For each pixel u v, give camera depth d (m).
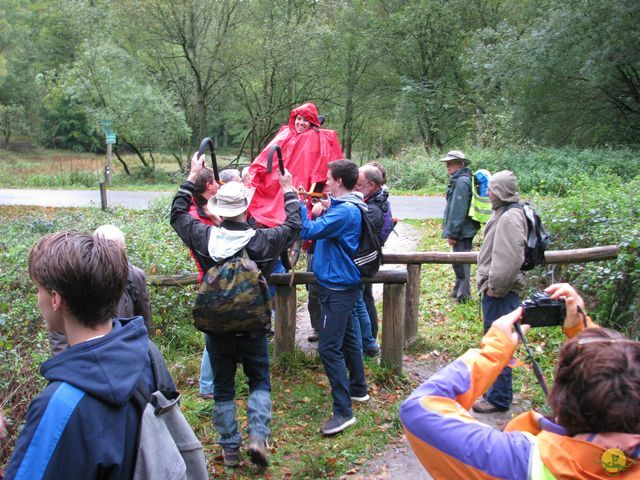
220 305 3.46
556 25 23.64
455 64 32.88
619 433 1.42
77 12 29.86
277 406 4.70
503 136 23.27
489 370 1.75
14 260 6.24
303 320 6.91
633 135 25.91
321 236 4.02
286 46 27.94
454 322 6.66
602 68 22.66
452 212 7.11
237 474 3.81
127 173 31.09
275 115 31.53
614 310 5.73
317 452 4.03
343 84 32.78
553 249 6.99
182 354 5.77
